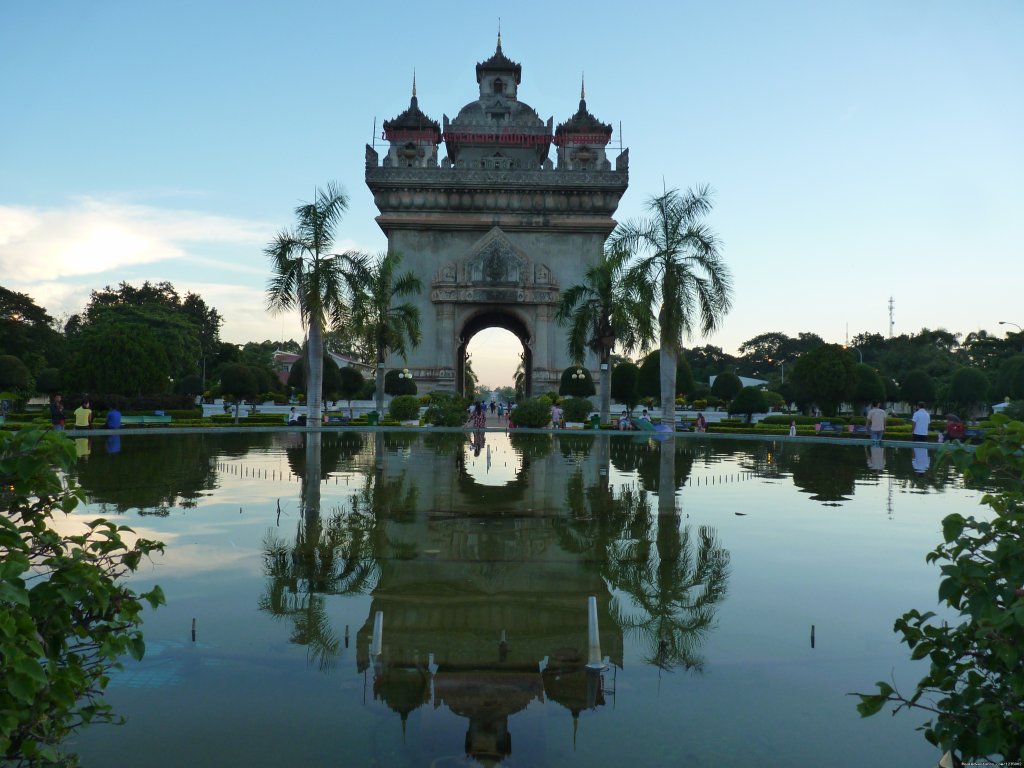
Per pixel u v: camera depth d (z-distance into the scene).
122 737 5.95
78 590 5.14
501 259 63.84
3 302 75.50
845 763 5.71
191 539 12.55
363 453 28.52
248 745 5.82
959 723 4.94
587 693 6.80
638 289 39.88
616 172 65.88
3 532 5.00
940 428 44.81
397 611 8.91
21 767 5.26
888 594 9.87
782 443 38.59
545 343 64.44
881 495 18.42
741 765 5.64
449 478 20.89
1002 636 4.69
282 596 9.45
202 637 8.02
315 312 40.59
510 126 71.75
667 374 40.38
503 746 5.82
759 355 148.75
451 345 64.06
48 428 5.28
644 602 9.40
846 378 54.28
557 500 17.08
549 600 9.40
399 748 5.80
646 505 16.56
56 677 4.93
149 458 25.38
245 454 27.52
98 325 85.88
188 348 91.31
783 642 8.10
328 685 6.88
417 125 71.00
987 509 16.31
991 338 100.88
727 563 11.38
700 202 39.78
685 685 6.99
